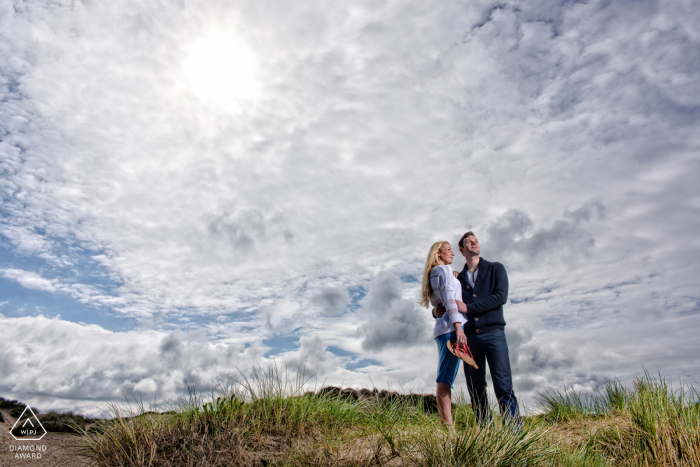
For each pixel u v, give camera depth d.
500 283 4.16
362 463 3.06
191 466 3.06
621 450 3.66
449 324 3.79
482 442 3.04
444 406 3.68
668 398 4.09
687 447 3.35
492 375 3.92
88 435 3.55
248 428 3.62
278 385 4.38
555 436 3.86
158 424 3.63
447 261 4.14
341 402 4.62
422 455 3.10
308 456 3.20
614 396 4.83
